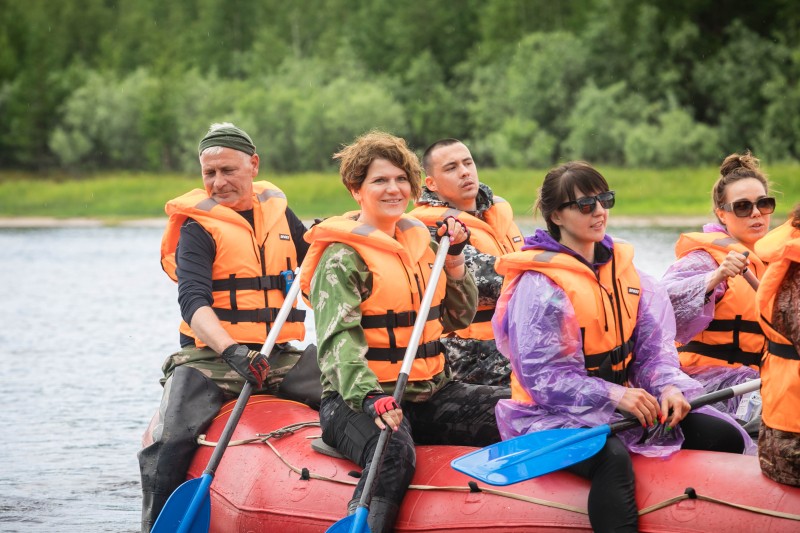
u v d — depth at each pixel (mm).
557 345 6777
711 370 8430
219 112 92500
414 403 7785
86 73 109938
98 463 12320
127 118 97438
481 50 95375
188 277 8539
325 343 7156
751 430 7895
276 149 83562
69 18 128500
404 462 7098
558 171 6941
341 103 83562
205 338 8195
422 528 7016
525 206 60312
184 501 7703
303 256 9422
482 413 7652
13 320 24031
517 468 6555
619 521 6375
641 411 6527
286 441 8047
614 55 80312
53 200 78562
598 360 6902
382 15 107250
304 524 7500
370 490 6672
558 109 78375
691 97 77438
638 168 68500
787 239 6215
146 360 18844
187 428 8453
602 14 85750
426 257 7754
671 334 7121
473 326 8742
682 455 6684
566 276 6812
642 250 32688
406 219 7816
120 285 30953
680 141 68000
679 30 80062
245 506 7816
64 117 101625
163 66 110312
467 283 7902
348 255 7309
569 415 6758
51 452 12797
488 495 6934
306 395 8867
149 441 8625
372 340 7418
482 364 8703
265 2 118250
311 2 117250
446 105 87375
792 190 58250
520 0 97875
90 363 18594
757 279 8336
